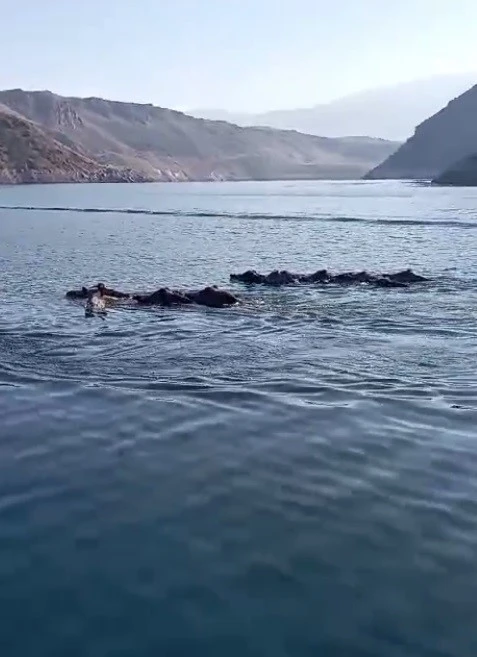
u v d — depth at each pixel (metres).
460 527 7.24
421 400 11.42
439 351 14.60
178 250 35.50
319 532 7.22
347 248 35.12
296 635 5.69
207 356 14.45
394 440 9.65
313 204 84.38
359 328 16.94
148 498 8.01
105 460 9.12
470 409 10.91
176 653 5.51
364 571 6.53
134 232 47.09
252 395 11.84
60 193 139.75
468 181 143.75
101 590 6.31
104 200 105.25
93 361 14.19
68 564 6.70
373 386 12.27
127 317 18.50
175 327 17.27
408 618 5.87
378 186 171.38
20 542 7.09
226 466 8.88
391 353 14.52
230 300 19.94
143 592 6.27
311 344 15.41
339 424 10.34
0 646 5.64
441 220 51.53
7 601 6.19
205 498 8.00
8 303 20.78
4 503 7.90
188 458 9.16
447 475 8.47
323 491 8.12
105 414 10.96
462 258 29.84
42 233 46.69
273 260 31.19
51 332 16.84
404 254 31.95
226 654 5.49
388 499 7.89
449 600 6.09
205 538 7.14
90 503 7.90
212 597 6.19
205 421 10.58
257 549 6.93
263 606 6.06
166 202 97.25
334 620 5.86
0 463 9.05
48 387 12.45
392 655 5.45
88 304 19.64
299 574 6.50
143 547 6.98
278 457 9.13
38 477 8.60
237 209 76.00
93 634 5.75
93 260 31.78
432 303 19.86
